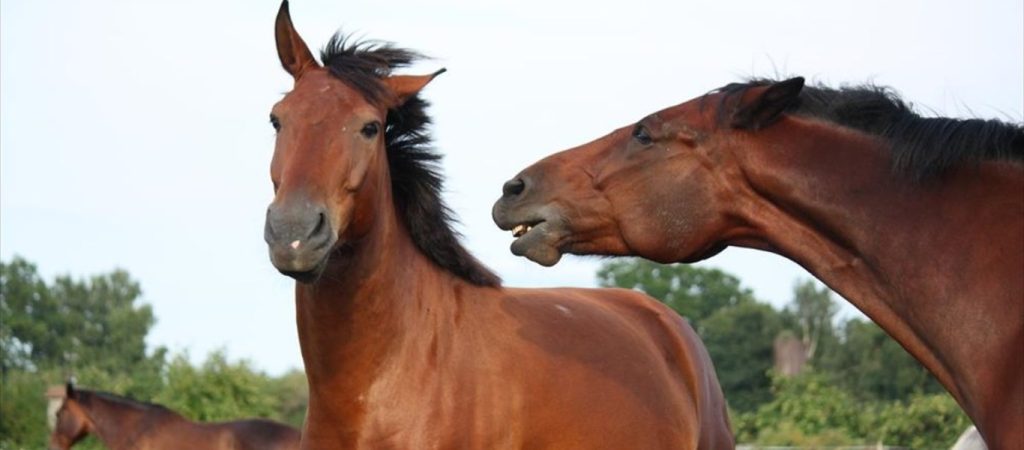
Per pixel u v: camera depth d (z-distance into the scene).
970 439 15.70
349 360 9.99
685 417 12.13
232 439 28.19
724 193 9.39
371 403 10.03
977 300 8.30
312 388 10.28
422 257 10.62
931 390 62.34
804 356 80.56
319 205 9.02
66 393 30.52
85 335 115.25
